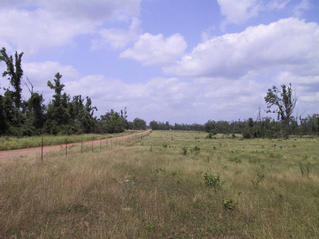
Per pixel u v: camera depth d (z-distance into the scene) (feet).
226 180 27.91
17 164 34.06
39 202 17.33
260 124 201.26
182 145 102.01
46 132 157.69
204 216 16.76
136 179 28.68
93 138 142.31
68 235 12.96
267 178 29.63
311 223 15.21
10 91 143.02
